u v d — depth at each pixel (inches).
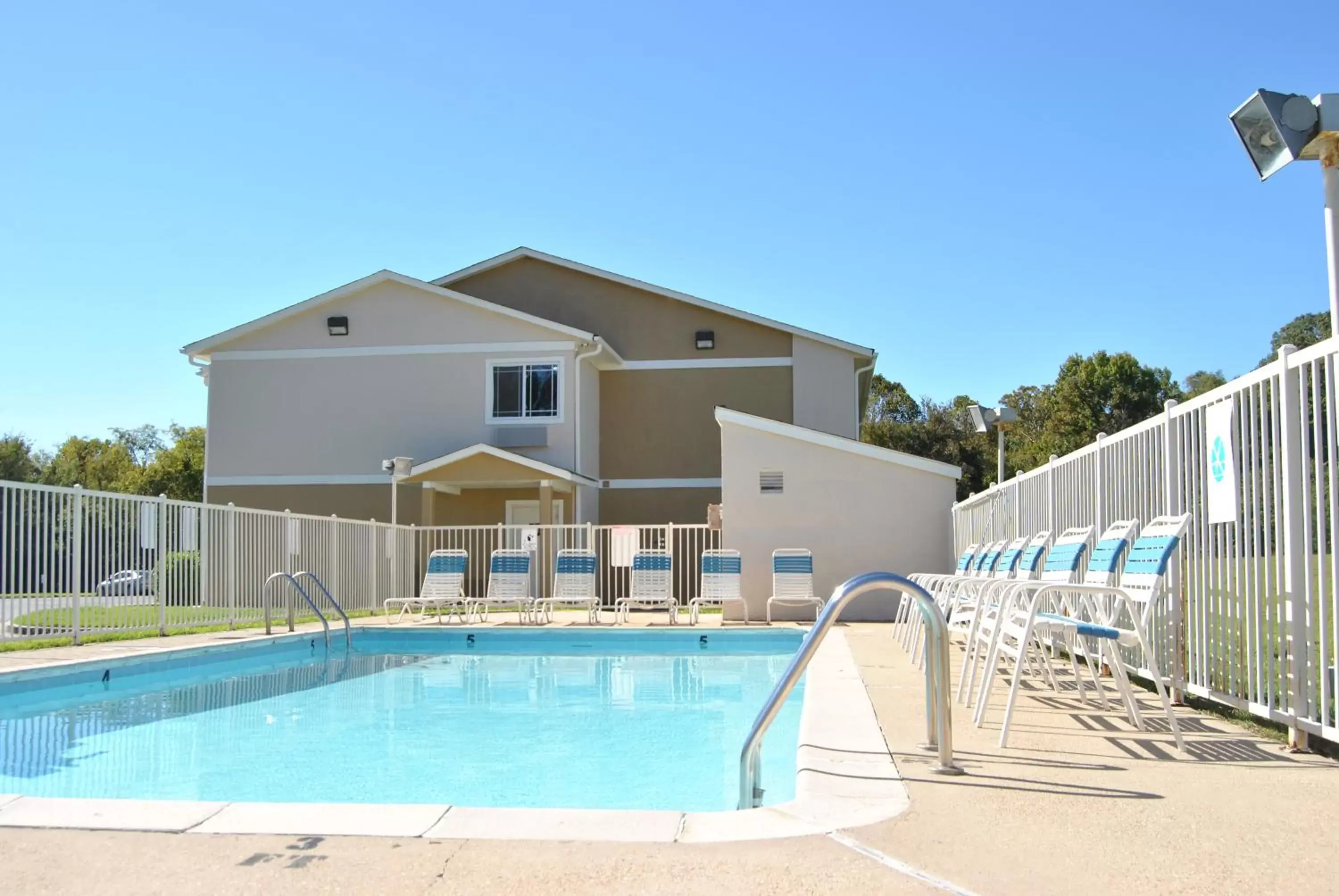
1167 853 117.8
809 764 164.7
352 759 231.1
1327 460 179.5
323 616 483.2
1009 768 163.0
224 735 262.2
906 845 121.1
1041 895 104.7
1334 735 163.3
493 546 783.7
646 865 114.2
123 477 1860.2
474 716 291.3
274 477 807.7
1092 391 1551.4
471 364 796.0
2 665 318.3
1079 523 310.8
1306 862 114.6
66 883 109.7
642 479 842.2
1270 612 188.7
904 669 308.7
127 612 418.0
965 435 1708.9
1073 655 238.5
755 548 573.3
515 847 120.5
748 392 847.1
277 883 109.3
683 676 382.6
